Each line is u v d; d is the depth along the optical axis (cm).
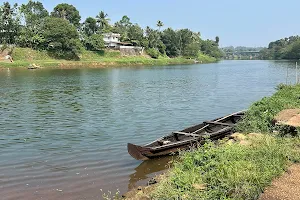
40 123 1908
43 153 1327
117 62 9344
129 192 912
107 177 1062
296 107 1576
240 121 1550
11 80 4562
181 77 5369
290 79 4859
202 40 16962
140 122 1911
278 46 18750
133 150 1177
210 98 2934
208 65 10794
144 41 11625
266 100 1712
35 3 9981
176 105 2539
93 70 7069
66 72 6300
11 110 2336
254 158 887
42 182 1017
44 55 8325
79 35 10006
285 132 1248
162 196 755
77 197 911
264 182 739
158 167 1154
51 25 8444
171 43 13125
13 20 8181
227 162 850
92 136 1598
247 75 5856
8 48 7800
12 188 971
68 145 1441
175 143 1269
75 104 2598
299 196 691
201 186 762
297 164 875
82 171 1115
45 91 3422
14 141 1519
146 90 3550
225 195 712
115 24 13888
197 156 930
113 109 2362
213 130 1584
